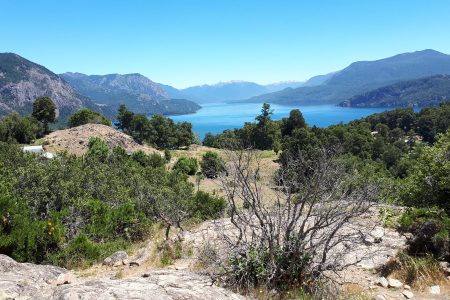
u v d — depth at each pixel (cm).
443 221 682
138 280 512
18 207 967
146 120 10288
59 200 1434
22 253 809
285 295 524
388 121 13250
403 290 556
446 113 11275
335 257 580
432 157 926
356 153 8025
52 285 569
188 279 539
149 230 1092
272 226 589
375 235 723
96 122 10369
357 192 588
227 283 554
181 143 10775
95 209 1230
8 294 513
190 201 1677
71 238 1018
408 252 649
